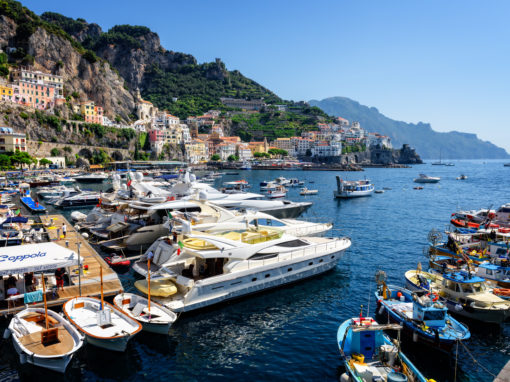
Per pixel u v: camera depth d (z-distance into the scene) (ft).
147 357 71.46
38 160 479.82
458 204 292.40
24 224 165.58
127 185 175.83
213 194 190.90
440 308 72.95
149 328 76.54
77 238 142.61
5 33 647.15
